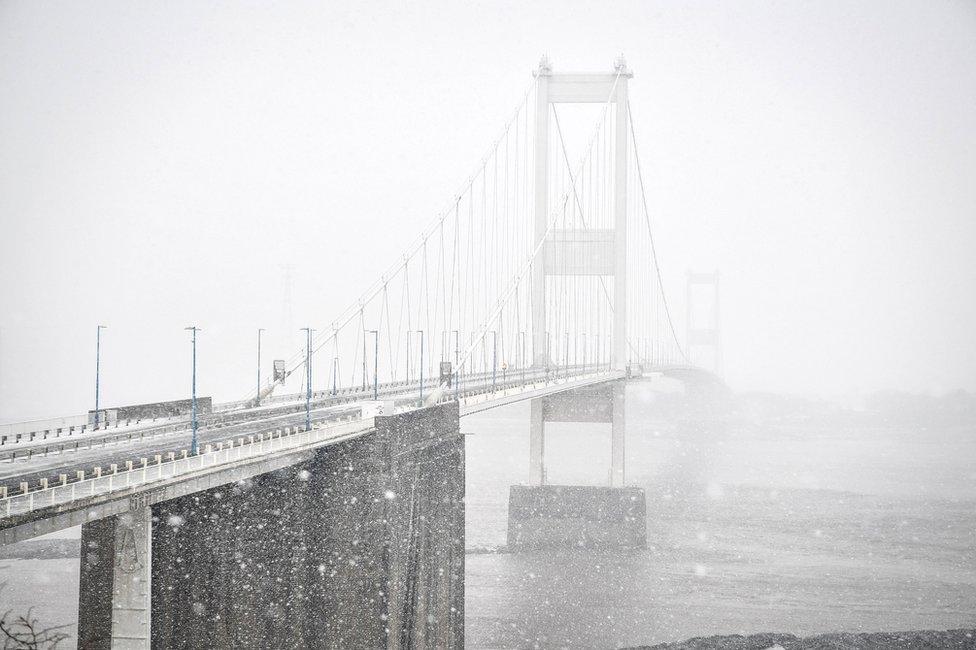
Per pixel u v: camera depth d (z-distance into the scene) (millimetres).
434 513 99250
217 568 88438
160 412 107188
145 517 65125
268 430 87312
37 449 75250
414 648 91375
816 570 147750
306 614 87250
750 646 109625
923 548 163500
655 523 187750
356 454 88688
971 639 111812
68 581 129000
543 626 118375
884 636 112875
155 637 87500
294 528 88750
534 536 168500
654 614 123562
